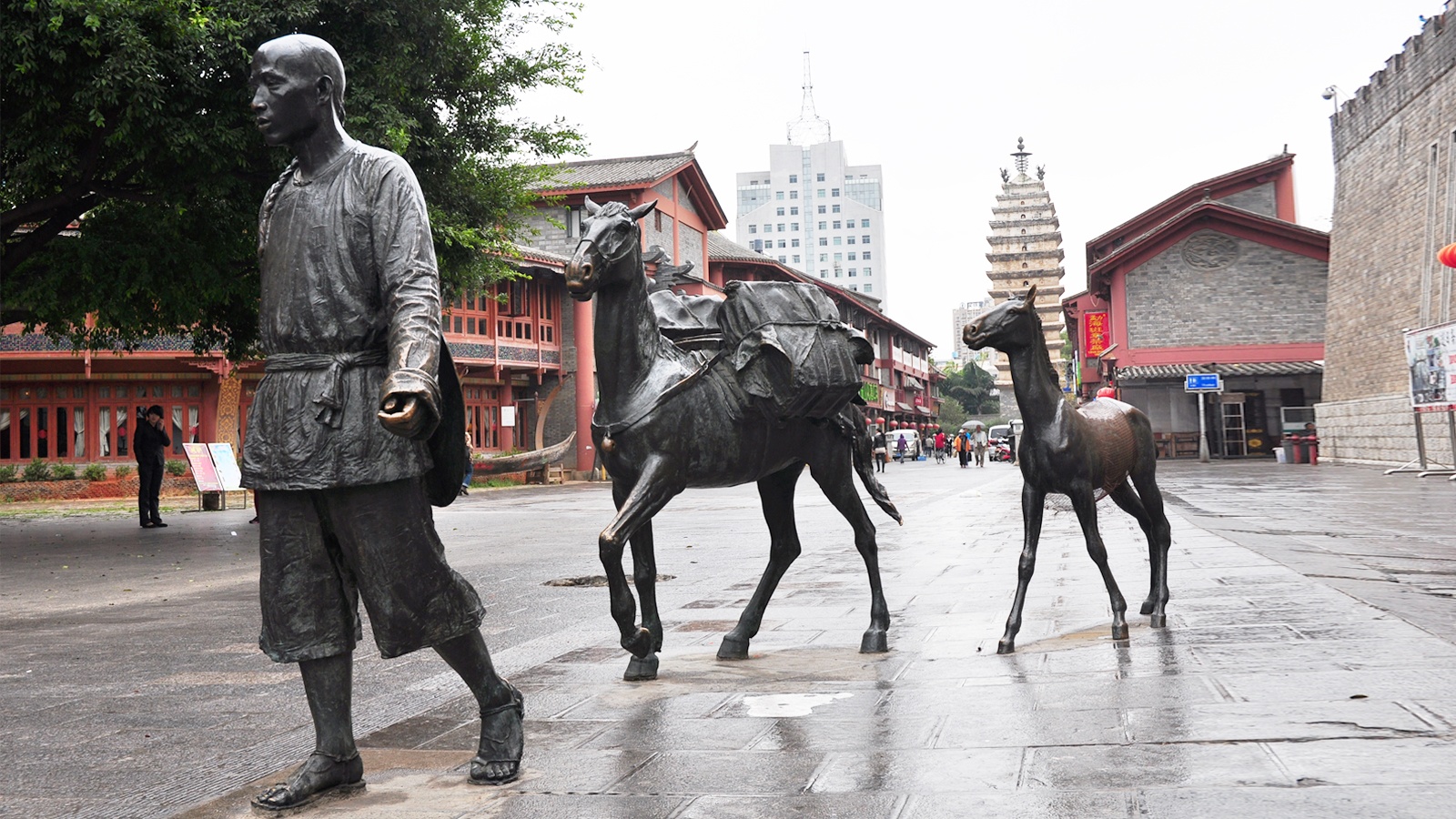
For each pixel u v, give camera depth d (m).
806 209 179.00
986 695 4.38
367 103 13.55
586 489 33.50
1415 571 7.61
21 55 11.06
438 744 4.07
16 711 4.96
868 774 3.39
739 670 5.26
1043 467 5.51
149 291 15.81
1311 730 3.56
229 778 3.79
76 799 3.57
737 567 10.32
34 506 27.58
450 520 19.00
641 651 4.86
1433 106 24.80
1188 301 40.25
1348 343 30.81
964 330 5.59
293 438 3.26
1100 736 3.66
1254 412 39.69
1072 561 9.22
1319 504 14.84
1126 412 5.92
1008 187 74.62
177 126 12.12
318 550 3.37
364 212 3.34
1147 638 5.45
